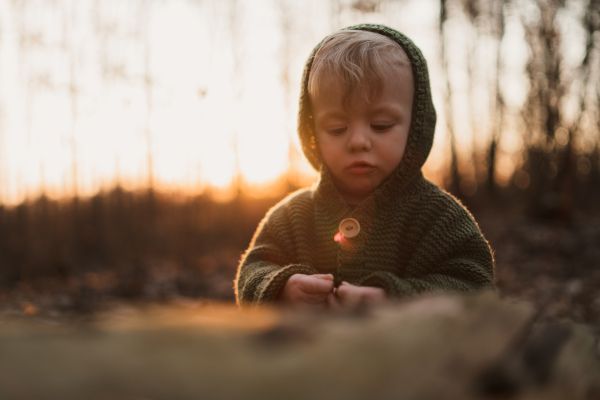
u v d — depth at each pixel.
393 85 1.27
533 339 0.57
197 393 0.48
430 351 0.52
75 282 5.72
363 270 1.31
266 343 0.50
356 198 1.42
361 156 1.27
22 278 5.96
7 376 0.48
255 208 9.14
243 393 0.48
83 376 0.49
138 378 0.49
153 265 6.42
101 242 7.47
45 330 0.51
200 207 8.27
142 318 0.53
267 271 1.32
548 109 10.40
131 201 9.24
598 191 11.21
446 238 1.28
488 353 0.54
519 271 5.41
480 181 13.59
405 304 0.56
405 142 1.32
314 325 0.51
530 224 7.94
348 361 0.50
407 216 1.33
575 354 0.58
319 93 1.31
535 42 11.69
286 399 0.49
